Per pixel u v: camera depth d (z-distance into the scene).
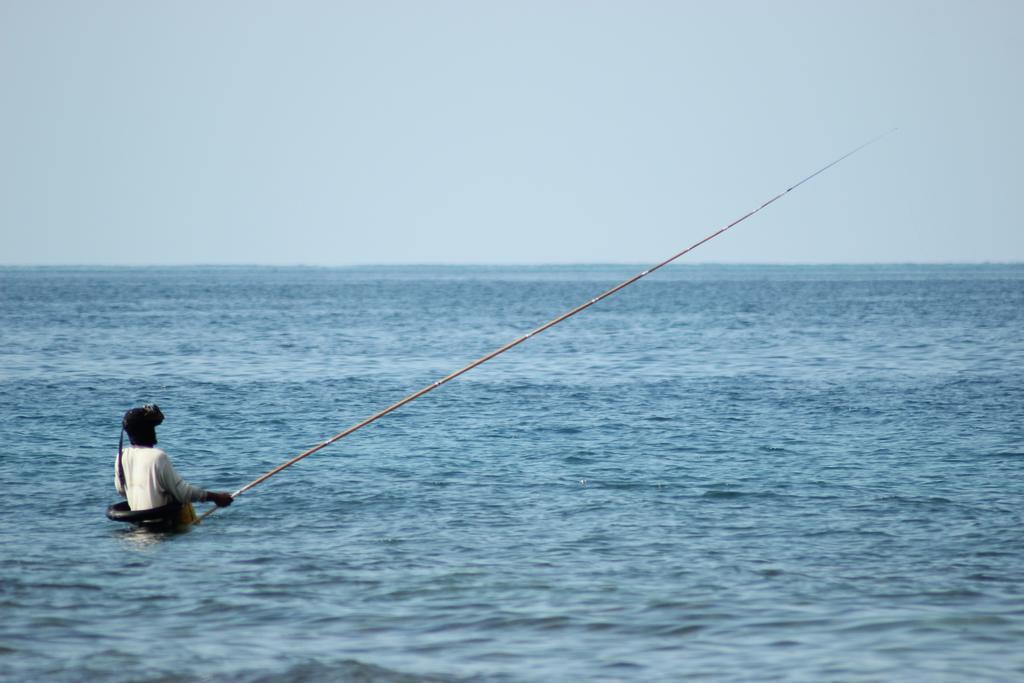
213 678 30.42
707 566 41.09
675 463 63.69
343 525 47.94
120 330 196.62
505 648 32.81
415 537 45.69
